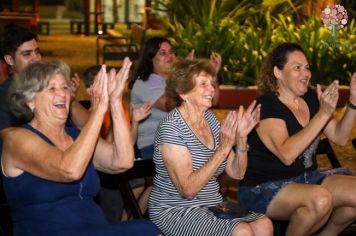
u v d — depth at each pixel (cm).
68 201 373
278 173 465
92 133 355
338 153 764
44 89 368
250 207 470
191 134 409
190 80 413
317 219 438
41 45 2012
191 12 1343
